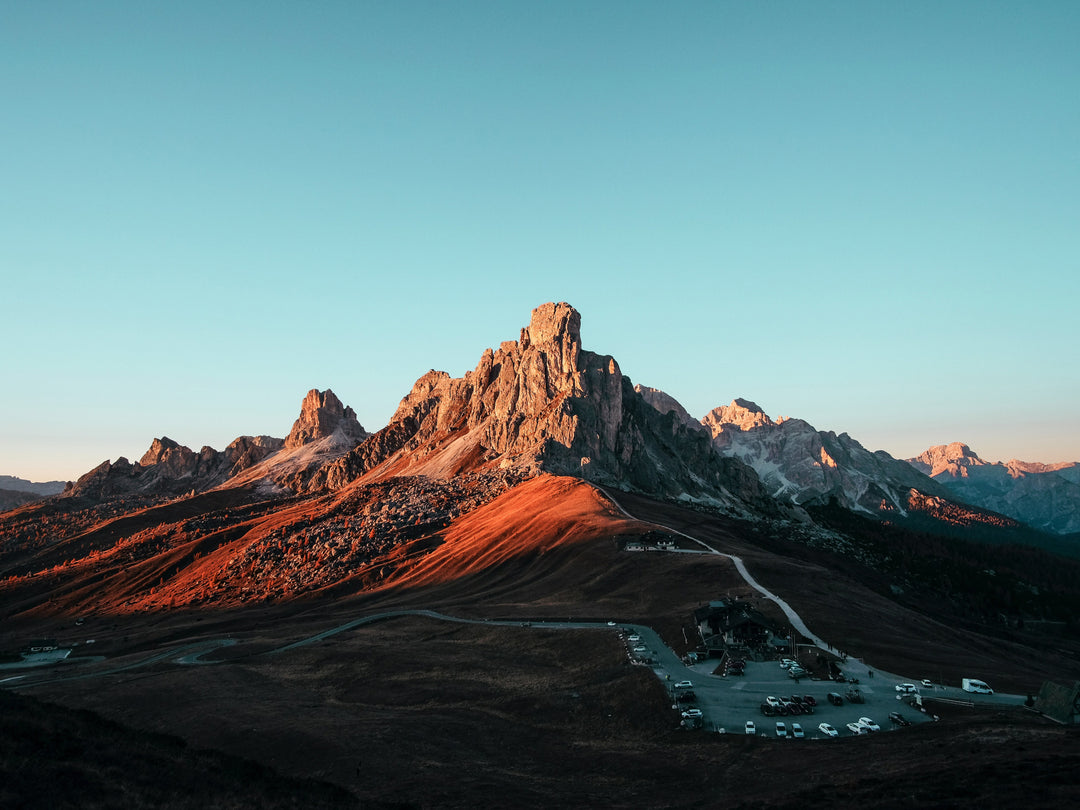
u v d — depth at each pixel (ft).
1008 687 289.12
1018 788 164.35
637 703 294.46
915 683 297.74
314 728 289.12
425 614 562.25
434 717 306.55
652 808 201.16
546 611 499.10
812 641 357.41
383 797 217.97
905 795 170.81
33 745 175.94
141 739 204.64
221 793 179.83
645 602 475.31
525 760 257.55
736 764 226.79
